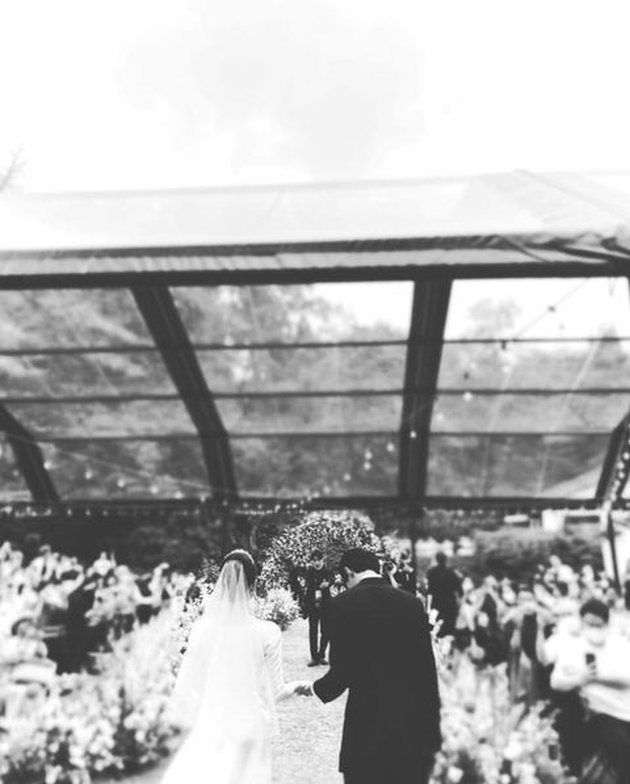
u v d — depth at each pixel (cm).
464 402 811
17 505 1021
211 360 724
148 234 418
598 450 898
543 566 1105
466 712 442
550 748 427
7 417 862
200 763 360
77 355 717
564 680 387
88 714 479
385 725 297
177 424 874
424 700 306
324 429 883
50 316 645
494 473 952
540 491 976
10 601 566
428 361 720
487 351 702
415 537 966
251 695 373
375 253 392
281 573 569
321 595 572
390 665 307
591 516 1220
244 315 647
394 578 589
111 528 1023
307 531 580
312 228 414
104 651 618
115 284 416
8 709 463
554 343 679
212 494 1009
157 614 632
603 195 455
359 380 766
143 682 506
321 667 749
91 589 649
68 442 925
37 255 405
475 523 1240
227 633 383
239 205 484
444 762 419
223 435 902
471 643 655
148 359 725
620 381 747
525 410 820
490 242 387
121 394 802
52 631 621
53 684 492
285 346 697
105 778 456
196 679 380
